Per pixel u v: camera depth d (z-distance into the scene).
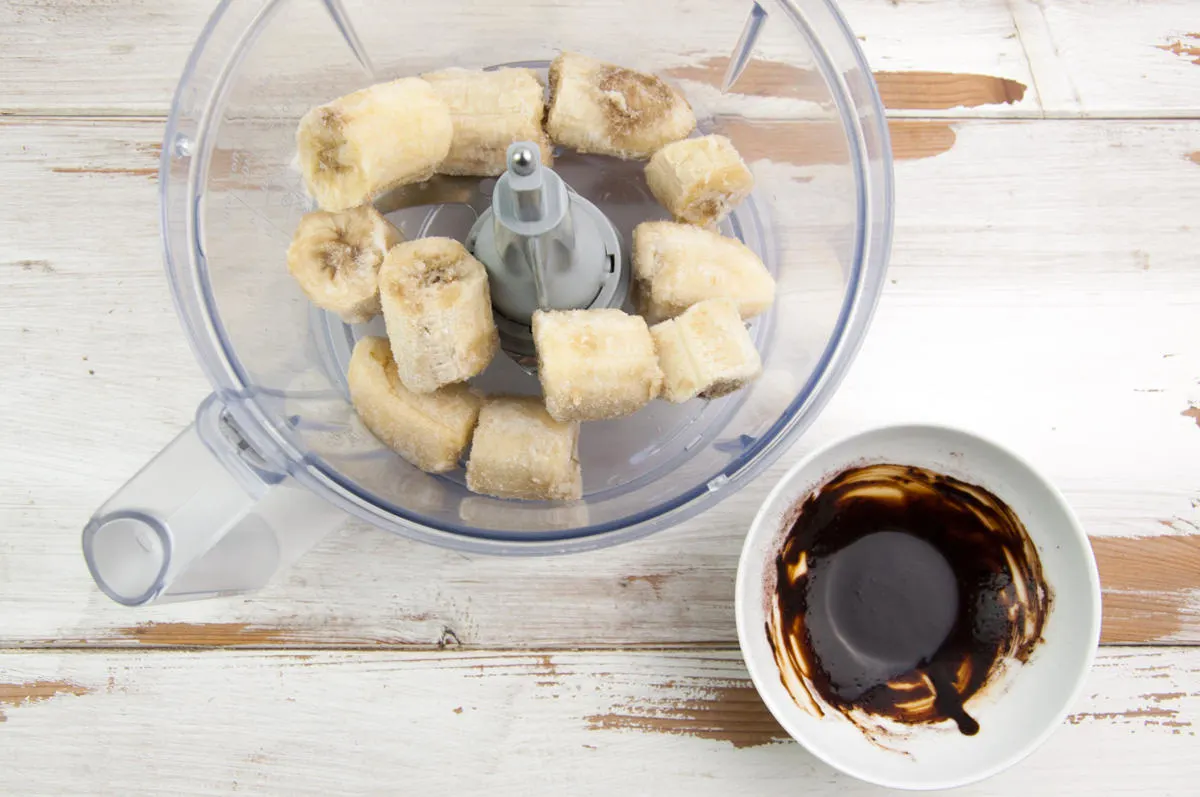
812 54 0.42
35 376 0.44
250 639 0.43
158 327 0.45
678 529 0.43
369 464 0.41
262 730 0.43
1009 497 0.41
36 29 0.46
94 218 0.45
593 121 0.42
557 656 0.43
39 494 0.44
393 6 0.45
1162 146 0.46
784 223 0.44
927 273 0.45
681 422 0.43
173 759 0.43
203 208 0.41
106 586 0.37
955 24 0.47
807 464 0.39
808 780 0.42
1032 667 0.40
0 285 0.45
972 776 0.39
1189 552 0.44
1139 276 0.45
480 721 0.43
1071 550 0.40
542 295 0.42
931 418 0.44
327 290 0.40
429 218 0.45
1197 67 0.47
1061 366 0.45
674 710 0.43
